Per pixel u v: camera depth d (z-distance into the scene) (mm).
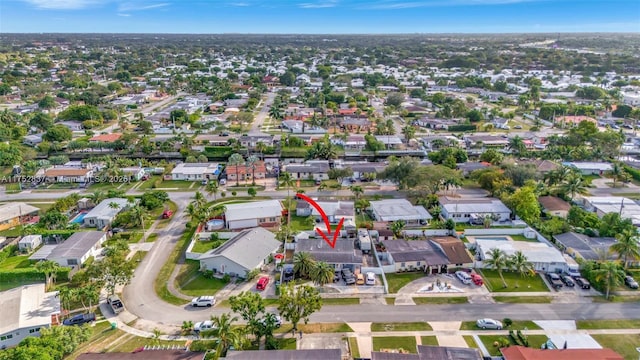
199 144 191750
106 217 114500
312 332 73375
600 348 66500
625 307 80625
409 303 81875
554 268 92125
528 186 124312
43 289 83188
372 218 120562
